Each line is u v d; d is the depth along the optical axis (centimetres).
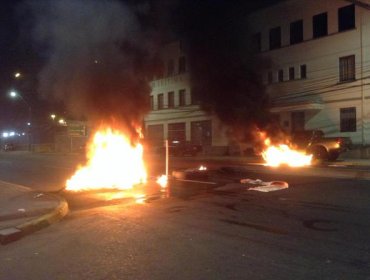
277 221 732
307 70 2934
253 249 558
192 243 599
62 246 618
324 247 561
